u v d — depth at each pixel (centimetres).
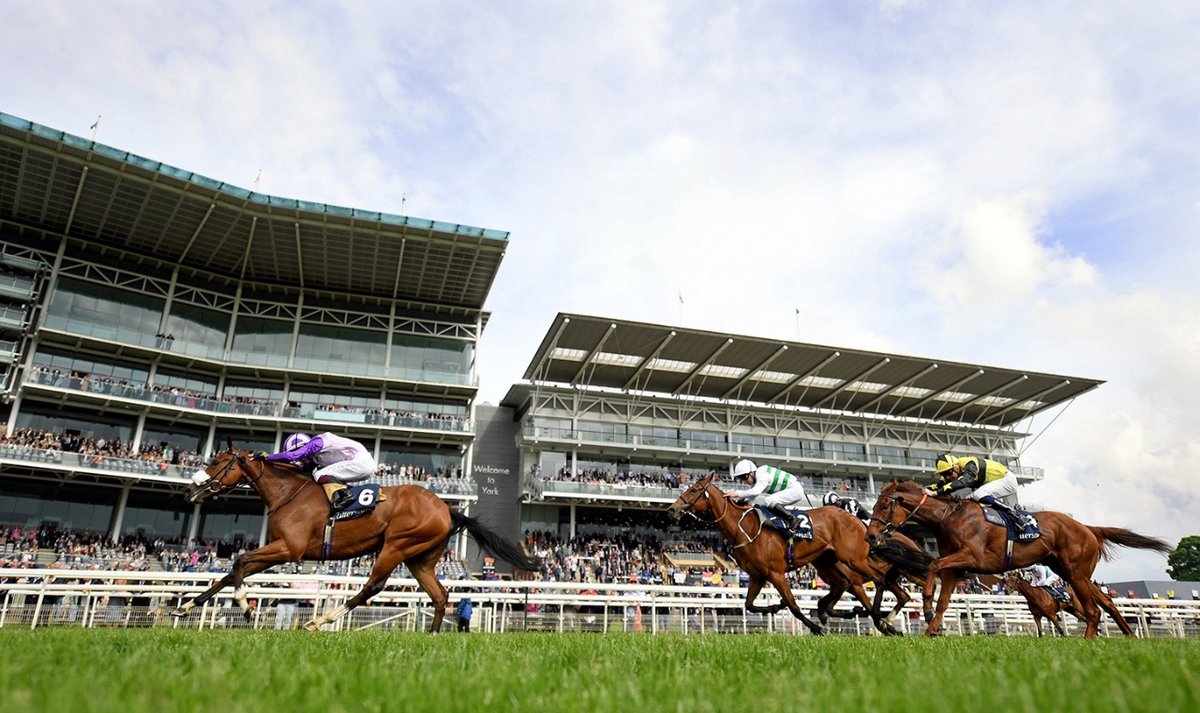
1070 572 1026
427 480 3734
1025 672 356
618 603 1722
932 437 5003
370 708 252
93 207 3469
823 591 2011
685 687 313
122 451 3438
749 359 4184
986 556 989
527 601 1661
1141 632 2069
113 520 3431
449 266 3959
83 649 453
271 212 3525
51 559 2989
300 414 3722
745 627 1770
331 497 914
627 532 4131
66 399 3381
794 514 1151
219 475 909
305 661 401
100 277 3697
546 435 4150
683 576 3509
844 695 279
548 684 321
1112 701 248
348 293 4131
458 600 1622
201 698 260
